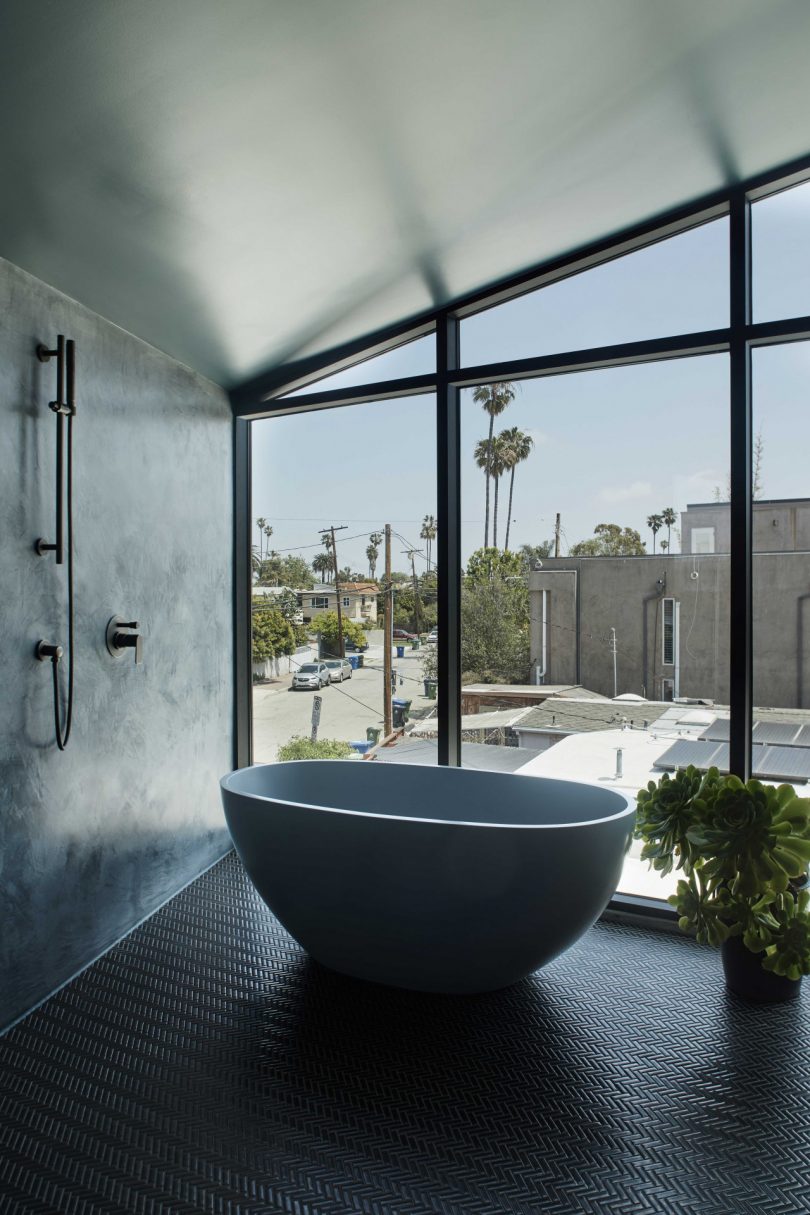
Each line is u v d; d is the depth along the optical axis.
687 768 2.54
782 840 2.30
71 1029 2.24
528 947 2.28
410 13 1.66
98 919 2.71
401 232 2.64
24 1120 1.84
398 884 2.26
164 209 2.20
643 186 2.71
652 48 1.97
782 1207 1.58
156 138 1.89
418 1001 2.41
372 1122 1.84
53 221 2.12
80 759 2.61
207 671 3.56
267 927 2.96
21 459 2.31
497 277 3.17
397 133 2.08
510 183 2.48
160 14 1.50
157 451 3.11
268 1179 1.65
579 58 1.95
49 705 2.44
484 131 2.16
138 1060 2.09
